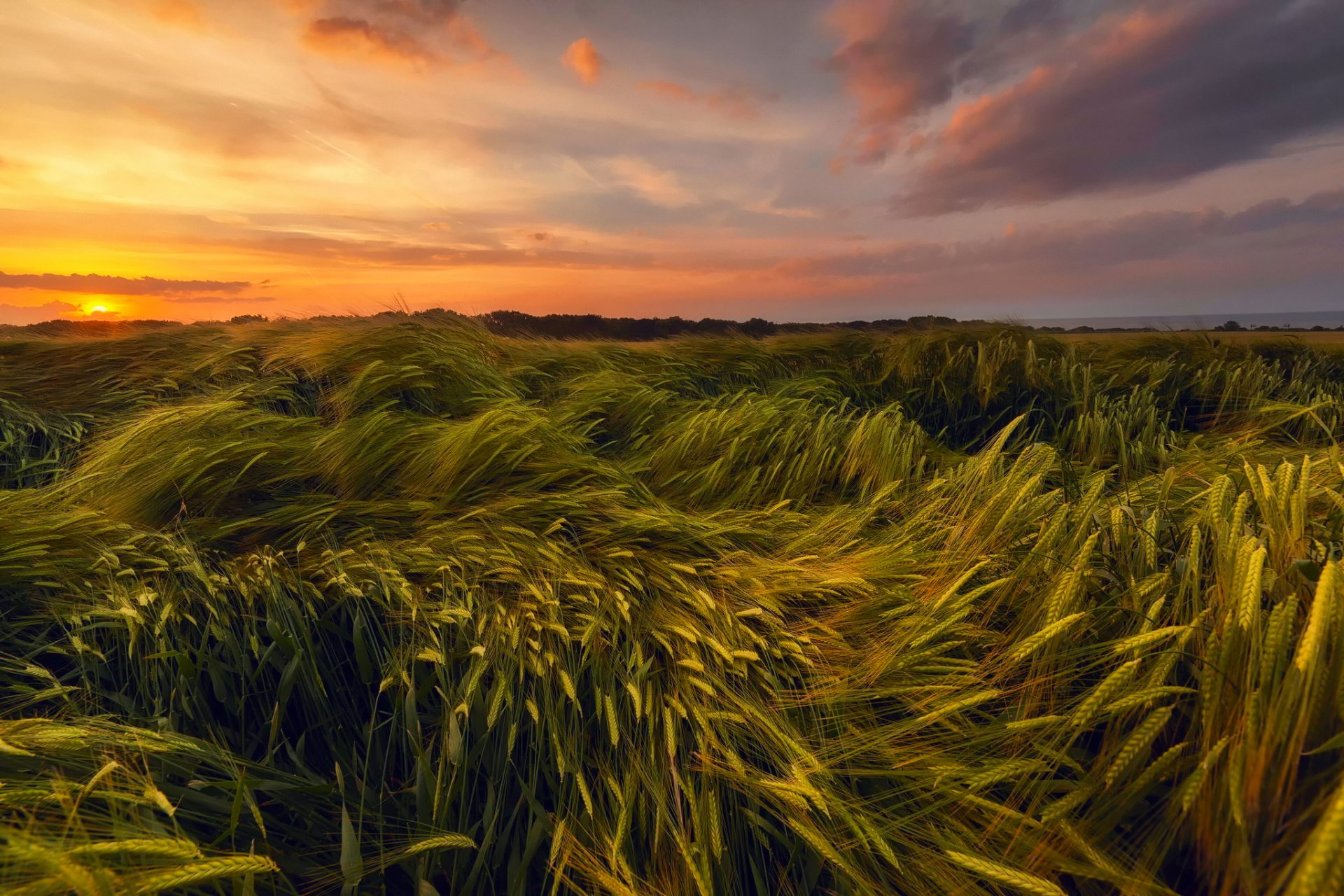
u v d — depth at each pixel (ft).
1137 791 3.51
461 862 4.24
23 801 3.45
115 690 5.52
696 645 5.51
